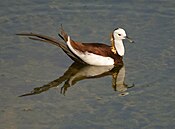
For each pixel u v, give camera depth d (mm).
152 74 18312
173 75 18172
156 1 22562
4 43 20109
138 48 19938
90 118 15961
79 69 19078
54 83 17969
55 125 15609
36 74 18375
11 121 15789
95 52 19156
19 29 20922
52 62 19172
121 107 16531
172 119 15953
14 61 19078
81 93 17438
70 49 18781
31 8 22297
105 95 17281
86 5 22422
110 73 18922
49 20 21578
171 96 17062
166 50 19656
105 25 21219
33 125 15602
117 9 22188
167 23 21266
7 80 17953
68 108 16484
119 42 19312
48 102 16828
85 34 20625
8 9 22156
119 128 15492
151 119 15953
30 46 20078
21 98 17000
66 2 22625
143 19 21609
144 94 17234
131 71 18656
